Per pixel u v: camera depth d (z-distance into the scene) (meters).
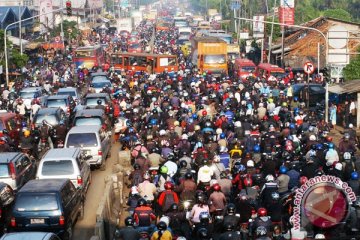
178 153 21.22
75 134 24.45
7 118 27.88
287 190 16.67
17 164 19.62
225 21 138.88
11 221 15.95
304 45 62.91
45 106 35.12
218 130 23.50
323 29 65.88
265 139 22.73
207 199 16.34
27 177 20.39
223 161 20.12
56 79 56.22
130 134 23.83
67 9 56.06
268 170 18.59
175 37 121.12
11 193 17.95
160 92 38.12
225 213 14.14
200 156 19.69
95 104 35.53
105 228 16.55
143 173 18.44
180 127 26.08
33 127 29.25
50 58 77.50
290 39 71.31
